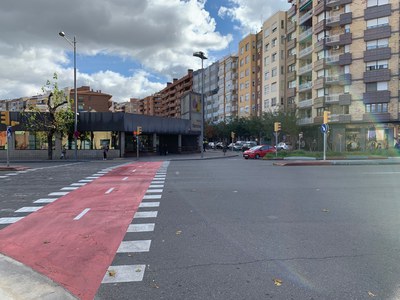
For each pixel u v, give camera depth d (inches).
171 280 165.0
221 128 3053.6
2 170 808.9
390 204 350.0
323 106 1996.8
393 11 1736.0
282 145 2057.1
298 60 2340.1
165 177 619.5
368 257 194.2
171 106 5251.0
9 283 163.0
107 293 152.3
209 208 332.5
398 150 1338.6
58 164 1058.7
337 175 636.7
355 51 1852.9
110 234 246.4
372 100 1780.3
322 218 288.7
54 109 1310.3
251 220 282.8
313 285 158.2
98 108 3855.8
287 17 2551.7
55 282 164.2
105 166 936.9
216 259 192.4
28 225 275.6
